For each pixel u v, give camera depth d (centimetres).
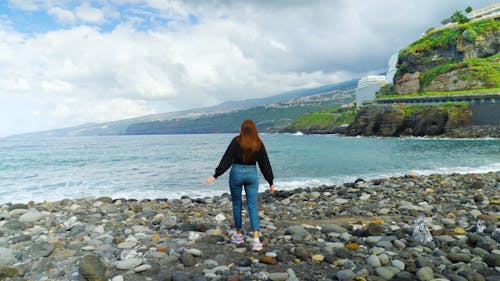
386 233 589
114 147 6806
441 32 13062
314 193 1167
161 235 605
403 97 10419
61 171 2380
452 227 641
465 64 10481
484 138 6938
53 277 397
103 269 408
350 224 683
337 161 2723
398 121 8981
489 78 9594
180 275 385
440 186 1303
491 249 480
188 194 1412
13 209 932
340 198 1102
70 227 660
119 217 816
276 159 2964
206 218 791
